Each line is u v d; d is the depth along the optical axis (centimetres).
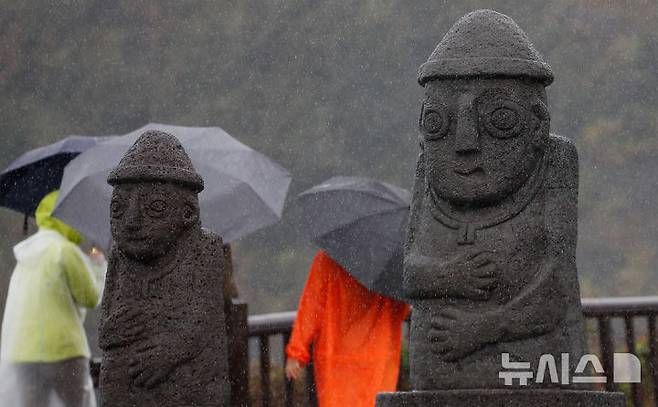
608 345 1895
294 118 4791
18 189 2123
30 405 1847
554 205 1346
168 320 1363
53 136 4841
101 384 1374
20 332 1848
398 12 4788
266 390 1909
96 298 1888
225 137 1883
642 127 4425
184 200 1393
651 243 4312
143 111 4862
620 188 4366
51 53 4884
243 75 4838
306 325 1755
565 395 1276
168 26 4925
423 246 1359
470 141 1330
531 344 1305
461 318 1311
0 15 4862
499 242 1323
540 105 1353
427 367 1329
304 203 1862
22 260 1873
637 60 4475
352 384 1736
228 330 1712
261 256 4634
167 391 1353
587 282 4300
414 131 4688
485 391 1280
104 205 1756
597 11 4572
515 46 1357
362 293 1764
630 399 1983
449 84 1355
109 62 4900
